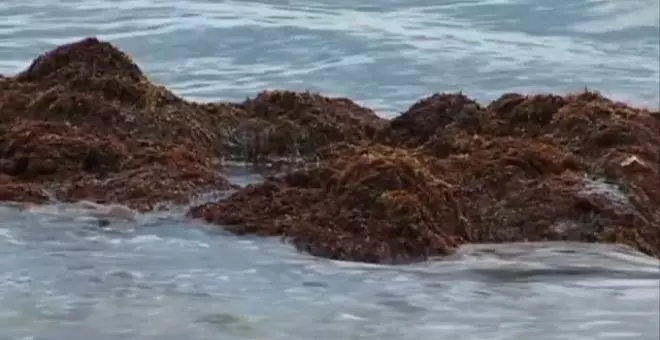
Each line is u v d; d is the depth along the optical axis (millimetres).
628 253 5391
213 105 7148
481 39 13609
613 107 6781
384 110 10398
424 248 5242
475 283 5070
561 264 5250
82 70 6895
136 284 4918
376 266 5141
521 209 5617
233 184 6094
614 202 5645
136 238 5422
